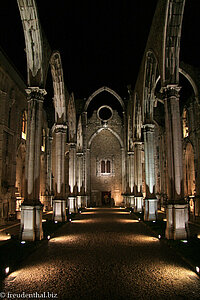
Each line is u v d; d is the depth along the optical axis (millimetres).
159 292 5828
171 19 11820
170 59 12484
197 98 20703
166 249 9719
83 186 32344
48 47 14875
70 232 13766
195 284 6301
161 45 12898
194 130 23656
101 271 7215
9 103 20109
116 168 38031
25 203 11727
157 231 13156
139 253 9141
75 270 7312
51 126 32438
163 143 30672
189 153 26344
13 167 21031
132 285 6230
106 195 37562
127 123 34062
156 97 28453
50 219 19594
